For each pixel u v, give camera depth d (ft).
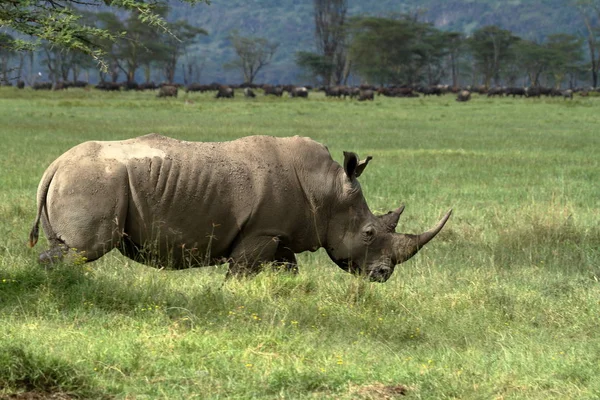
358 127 444.96
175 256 98.53
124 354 68.44
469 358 74.59
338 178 103.45
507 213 162.20
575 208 171.32
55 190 93.56
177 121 465.47
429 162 262.47
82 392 61.77
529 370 70.95
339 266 107.86
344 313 88.53
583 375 69.97
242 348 73.67
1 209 151.94
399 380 67.00
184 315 84.17
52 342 70.49
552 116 587.27
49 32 98.17
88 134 350.64
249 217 98.43
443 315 90.74
